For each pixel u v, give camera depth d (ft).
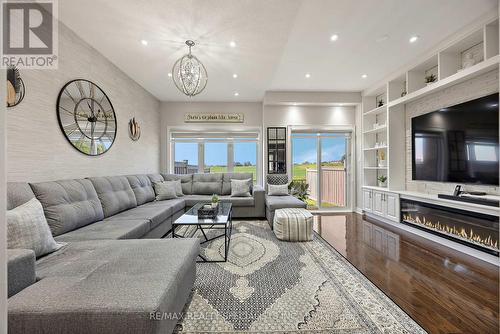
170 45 9.64
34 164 7.01
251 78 13.51
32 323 3.01
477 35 8.77
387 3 7.45
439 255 8.50
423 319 4.94
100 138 10.23
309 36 9.35
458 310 5.23
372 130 15.51
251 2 7.14
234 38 9.14
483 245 8.08
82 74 9.12
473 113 9.17
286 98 16.29
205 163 18.95
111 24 8.17
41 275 4.07
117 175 11.55
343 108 17.43
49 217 6.31
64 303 3.16
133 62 11.16
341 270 7.27
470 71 8.75
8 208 5.37
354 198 17.33
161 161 17.97
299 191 16.66
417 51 10.71
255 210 14.43
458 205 8.84
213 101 18.21
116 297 3.30
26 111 6.74
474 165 9.12
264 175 17.17
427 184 11.87
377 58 11.39
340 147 17.98
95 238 6.29
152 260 4.58
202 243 9.75
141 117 14.65
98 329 3.01
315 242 9.97
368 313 5.16
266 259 8.10
